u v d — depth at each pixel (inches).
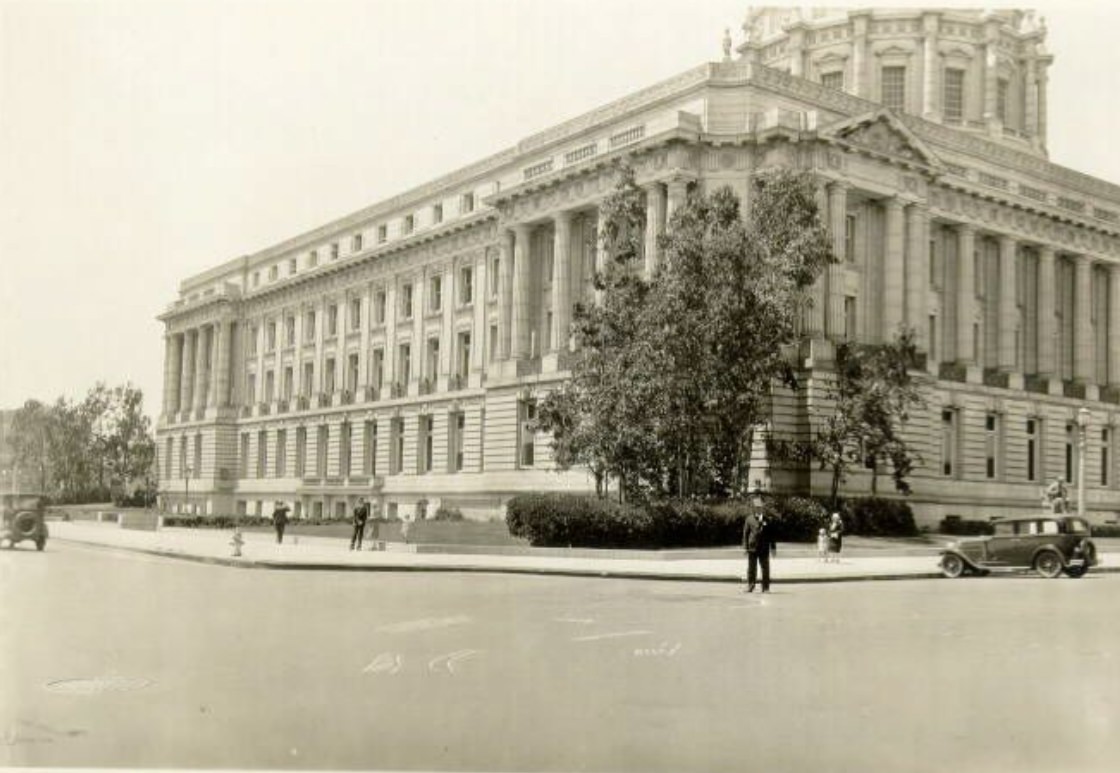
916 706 434.6
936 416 2160.4
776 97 1941.4
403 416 2859.3
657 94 2023.9
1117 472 2532.0
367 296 3073.3
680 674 499.8
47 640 592.7
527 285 2287.2
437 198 2802.7
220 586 942.4
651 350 1398.9
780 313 1454.2
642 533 1395.2
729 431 1485.0
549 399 1599.4
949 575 1194.0
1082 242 2536.9
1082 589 1018.1
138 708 422.0
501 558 1322.6
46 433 4458.7
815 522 1614.2
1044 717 418.0
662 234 1512.1
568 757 354.3
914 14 2581.2
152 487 4276.6
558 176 2140.7
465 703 430.6
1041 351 2440.9
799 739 379.9
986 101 2630.4
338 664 518.6
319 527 2212.1
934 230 2267.5
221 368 3774.6
